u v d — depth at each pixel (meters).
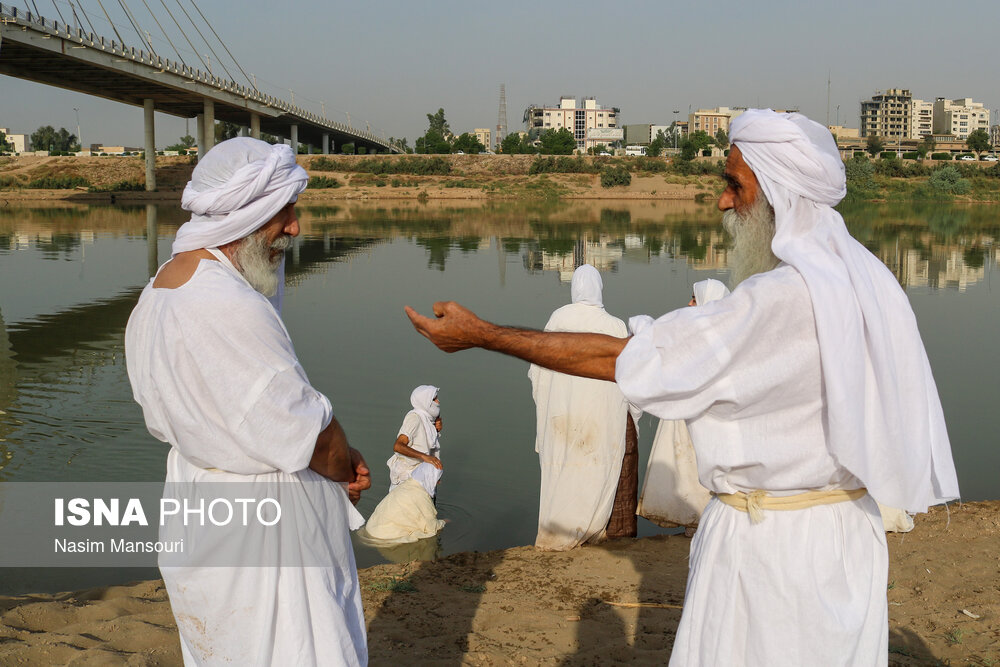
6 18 43.12
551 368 2.09
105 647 3.59
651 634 3.90
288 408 2.12
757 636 1.97
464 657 3.63
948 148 163.38
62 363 12.42
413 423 6.64
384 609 4.25
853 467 1.88
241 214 2.21
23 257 27.48
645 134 170.00
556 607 4.29
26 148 191.50
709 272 22.53
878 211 59.41
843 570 1.97
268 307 2.21
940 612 4.07
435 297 18.31
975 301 17.38
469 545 5.86
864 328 1.93
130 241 33.31
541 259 26.47
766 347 1.91
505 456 7.68
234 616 2.18
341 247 30.92
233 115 83.69
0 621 3.88
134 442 8.34
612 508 5.53
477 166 84.69
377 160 83.00
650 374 1.94
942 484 2.06
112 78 60.19
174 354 2.12
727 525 2.04
